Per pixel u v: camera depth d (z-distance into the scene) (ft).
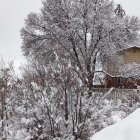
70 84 24.52
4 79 27.61
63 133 23.94
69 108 24.59
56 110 24.02
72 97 24.56
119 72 114.21
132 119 12.10
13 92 26.50
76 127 24.02
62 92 24.50
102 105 25.71
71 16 114.83
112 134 12.01
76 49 107.04
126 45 116.67
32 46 115.44
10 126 24.63
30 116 24.00
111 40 114.32
